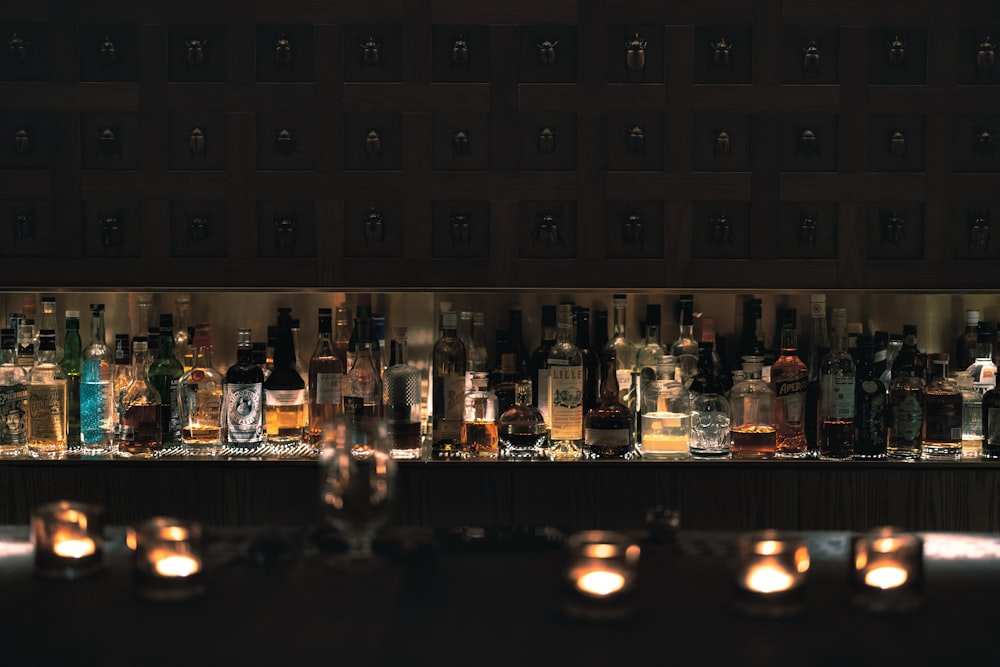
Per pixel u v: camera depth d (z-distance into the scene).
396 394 2.55
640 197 2.66
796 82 2.65
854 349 2.74
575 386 2.57
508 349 2.75
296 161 2.66
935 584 1.18
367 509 1.30
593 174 2.65
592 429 2.53
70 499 2.48
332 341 2.87
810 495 2.48
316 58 2.64
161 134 2.65
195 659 0.94
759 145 2.66
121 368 2.77
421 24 2.63
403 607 1.09
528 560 1.27
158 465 2.48
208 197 2.66
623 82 2.65
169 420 2.68
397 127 2.65
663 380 2.58
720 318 2.88
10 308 2.88
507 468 2.48
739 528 2.49
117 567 1.24
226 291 2.69
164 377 2.68
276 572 1.21
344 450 1.30
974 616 1.07
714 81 2.65
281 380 2.69
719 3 2.64
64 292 2.77
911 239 2.68
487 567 1.24
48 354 2.60
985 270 2.67
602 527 2.48
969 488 2.49
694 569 1.23
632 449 2.67
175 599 1.12
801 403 2.60
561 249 2.67
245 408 2.58
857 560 1.12
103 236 2.66
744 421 2.61
